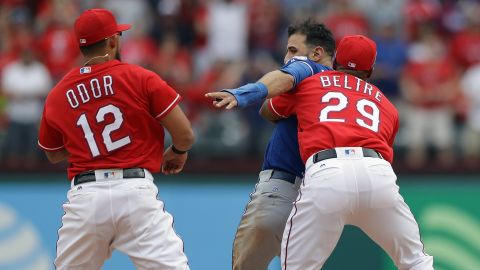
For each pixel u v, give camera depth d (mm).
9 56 45156
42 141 22750
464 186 37375
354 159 21562
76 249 21766
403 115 44906
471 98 45875
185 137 22312
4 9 50125
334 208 21328
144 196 21547
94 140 21703
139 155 21750
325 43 24250
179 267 21453
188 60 46500
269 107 23562
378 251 35438
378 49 46438
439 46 46656
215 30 48188
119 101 21688
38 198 36812
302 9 49719
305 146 22125
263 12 48688
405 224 21969
